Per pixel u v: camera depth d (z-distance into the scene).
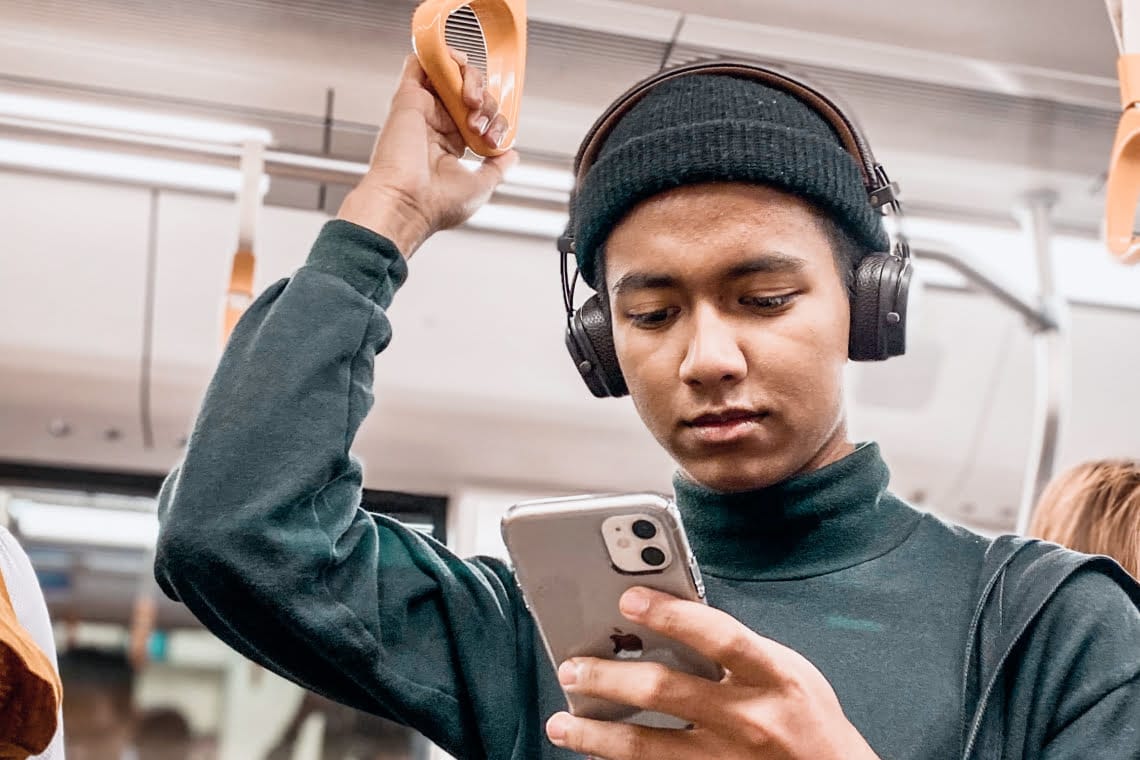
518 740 1.18
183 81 2.72
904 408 3.77
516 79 1.35
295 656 1.18
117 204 3.31
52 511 3.70
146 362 3.50
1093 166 3.02
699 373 1.04
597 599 0.93
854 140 1.19
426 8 1.26
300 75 2.70
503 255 3.49
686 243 1.07
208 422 1.14
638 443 3.80
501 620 1.24
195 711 5.68
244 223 2.61
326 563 1.12
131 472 3.71
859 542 1.15
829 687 0.92
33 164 2.80
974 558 1.16
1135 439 3.96
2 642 1.24
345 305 1.19
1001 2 2.54
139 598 5.14
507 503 3.76
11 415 3.55
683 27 2.59
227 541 1.08
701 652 0.89
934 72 2.73
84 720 5.63
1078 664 1.04
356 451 3.68
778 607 1.13
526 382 3.68
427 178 1.29
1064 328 3.08
